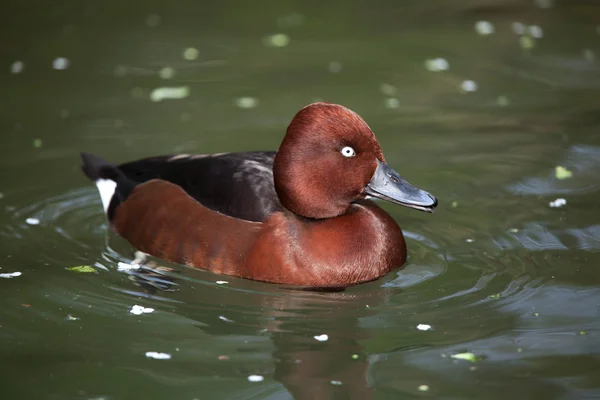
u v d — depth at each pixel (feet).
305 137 30.66
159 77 52.65
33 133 45.11
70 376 26.07
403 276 32.37
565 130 44.80
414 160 41.98
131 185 35.63
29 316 29.45
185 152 42.86
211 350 27.61
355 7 65.21
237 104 48.93
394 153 42.73
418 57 55.47
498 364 26.45
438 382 25.63
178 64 54.75
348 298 30.89
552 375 25.77
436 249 34.37
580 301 30.04
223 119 46.91
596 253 33.30
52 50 56.18
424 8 64.80
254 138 44.47
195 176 33.55
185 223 32.76
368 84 51.49
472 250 34.17
